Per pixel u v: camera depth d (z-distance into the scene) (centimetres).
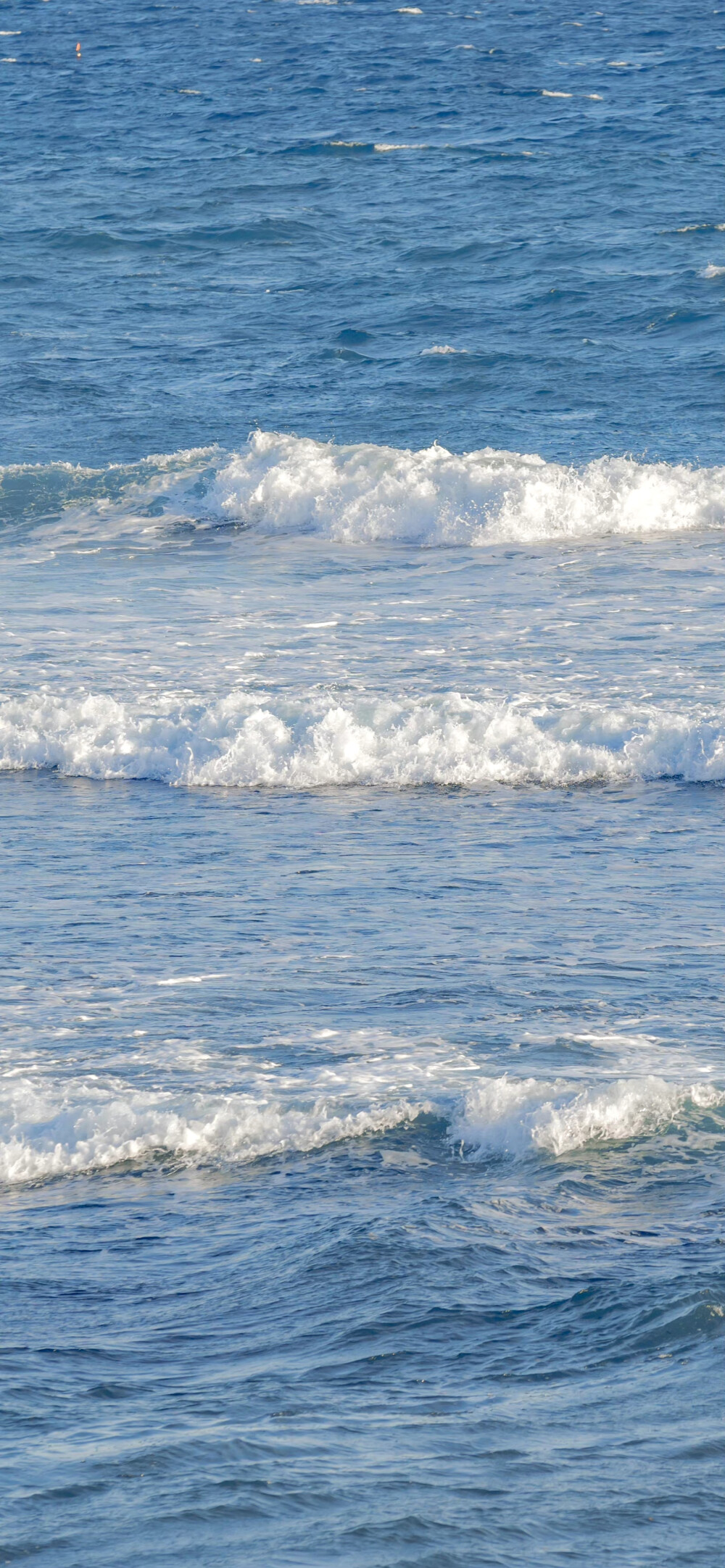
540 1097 2923
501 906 4078
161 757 5388
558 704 5609
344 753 5297
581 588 7306
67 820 4894
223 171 18588
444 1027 3316
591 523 8394
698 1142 2803
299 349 11950
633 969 3638
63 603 7194
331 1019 3372
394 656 6269
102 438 9956
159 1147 2850
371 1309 2194
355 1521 1597
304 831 4756
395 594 7306
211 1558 1533
